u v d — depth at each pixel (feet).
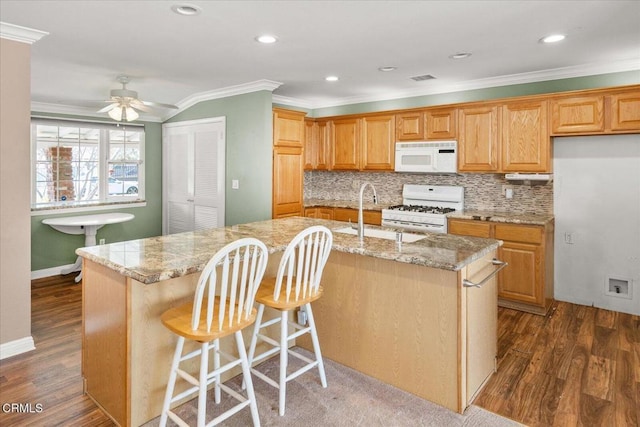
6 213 9.23
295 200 16.43
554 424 7.05
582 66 12.61
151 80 14.37
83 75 13.47
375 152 17.17
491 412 7.40
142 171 19.38
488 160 14.08
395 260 7.45
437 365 7.56
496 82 14.47
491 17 8.61
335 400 7.70
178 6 7.98
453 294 7.27
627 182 12.47
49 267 16.52
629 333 11.05
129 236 19.04
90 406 7.53
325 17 8.57
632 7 8.11
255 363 9.07
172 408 7.43
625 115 11.49
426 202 16.71
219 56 11.46
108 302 7.10
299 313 9.62
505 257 12.99
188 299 7.61
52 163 16.85
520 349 10.06
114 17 8.52
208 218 17.52
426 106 15.40
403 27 9.18
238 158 15.98
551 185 13.78
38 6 7.96
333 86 15.85
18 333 9.53
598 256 13.10
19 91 9.27
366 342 8.59
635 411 7.41
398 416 7.23
